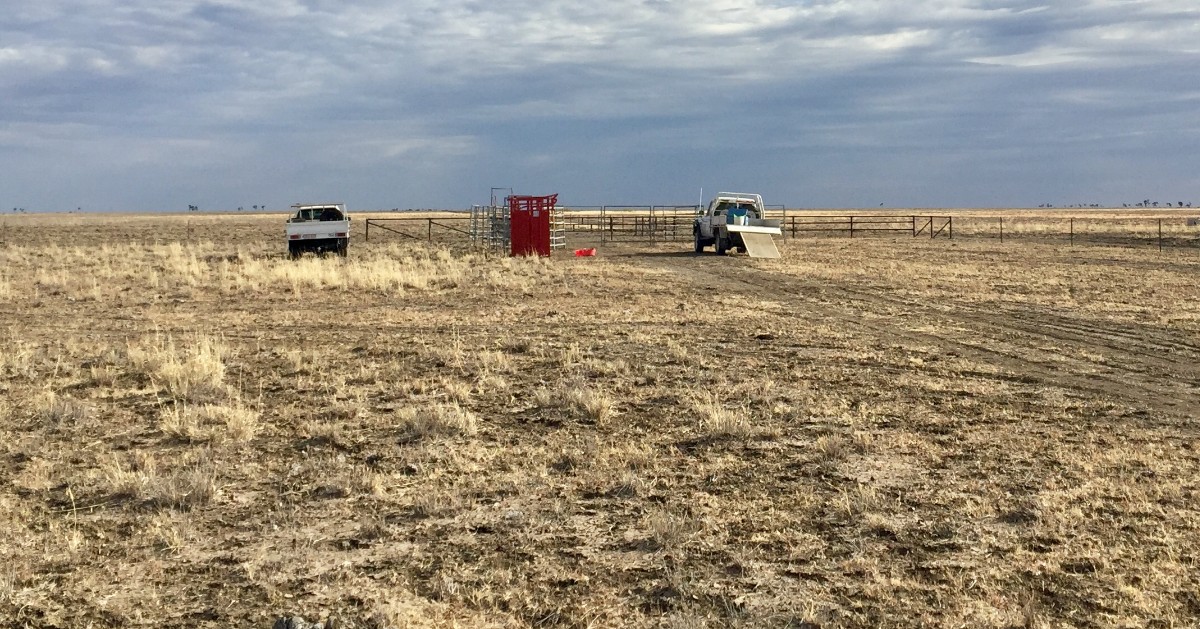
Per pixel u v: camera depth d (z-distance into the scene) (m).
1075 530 7.42
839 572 6.66
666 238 58.00
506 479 8.78
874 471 9.05
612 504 8.10
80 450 9.84
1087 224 85.06
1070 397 12.45
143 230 78.31
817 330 18.53
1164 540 7.17
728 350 16.02
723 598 6.23
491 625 5.85
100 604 6.15
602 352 15.74
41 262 35.09
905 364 14.78
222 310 21.61
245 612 6.05
